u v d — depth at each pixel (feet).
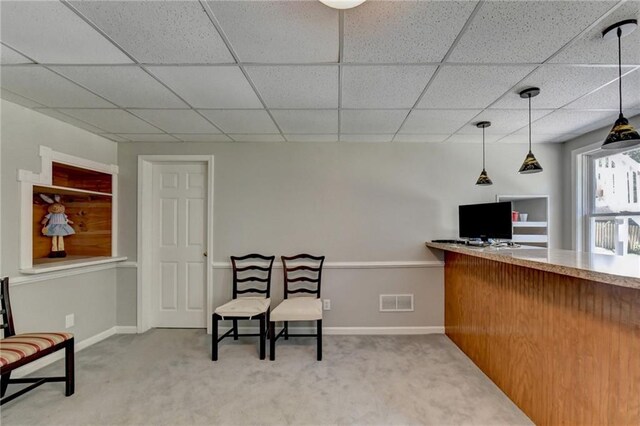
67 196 11.09
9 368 6.02
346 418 6.34
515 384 6.76
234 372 8.29
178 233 11.84
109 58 5.72
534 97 7.40
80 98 7.54
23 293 8.16
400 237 11.45
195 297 11.83
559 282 5.46
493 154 11.51
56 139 9.06
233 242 11.42
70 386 7.18
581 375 4.97
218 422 6.23
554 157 11.50
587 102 7.69
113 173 11.23
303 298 10.55
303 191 11.46
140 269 11.39
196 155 11.47
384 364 8.72
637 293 4.08
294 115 8.68
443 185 11.50
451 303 10.65
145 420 6.30
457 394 7.18
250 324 11.39
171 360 9.05
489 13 4.46
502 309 7.29
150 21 4.65
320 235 11.45
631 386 4.14
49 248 10.23
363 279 11.39
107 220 11.25
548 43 5.19
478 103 7.79
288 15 4.51
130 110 8.34
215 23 4.71
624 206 9.40
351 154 11.51
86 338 10.09
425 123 9.32
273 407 6.72
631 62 5.77
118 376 8.09
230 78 6.50
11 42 5.17
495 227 9.30
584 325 4.92
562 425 5.38
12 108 7.88
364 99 7.56
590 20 4.59
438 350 9.69
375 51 5.47
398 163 11.51
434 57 5.65
